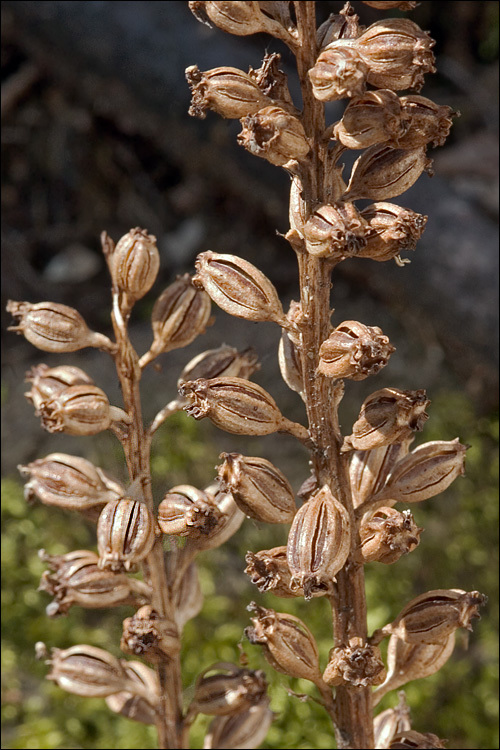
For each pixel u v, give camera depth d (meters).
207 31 0.53
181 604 0.28
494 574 0.46
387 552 0.24
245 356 0.27
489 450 0.51
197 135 0.54
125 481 0.28
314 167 0.24
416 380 0.53
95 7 0.53
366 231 0.23
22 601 0.44
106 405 0.26
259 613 0.25
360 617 0.25
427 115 0.23
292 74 0.51
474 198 0.54
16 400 0.54
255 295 0.24
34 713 0.40
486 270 0.50
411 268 0.51
